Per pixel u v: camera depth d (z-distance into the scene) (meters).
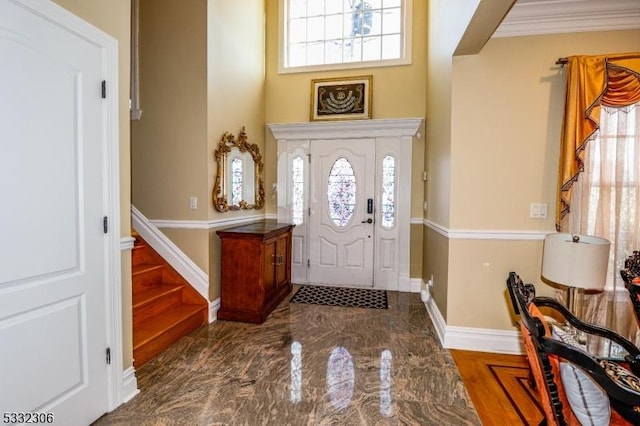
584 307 2.57
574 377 1.21
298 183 4.69
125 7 2.00
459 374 2.36
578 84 2.45
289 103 4.71
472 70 2.69
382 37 4.60
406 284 4.41
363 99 4.49
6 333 1.40
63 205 1.63
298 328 3.15
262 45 4.59
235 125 3.84
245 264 3.28
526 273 2.70
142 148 3.40
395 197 4.43
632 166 2.48
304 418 1.87
